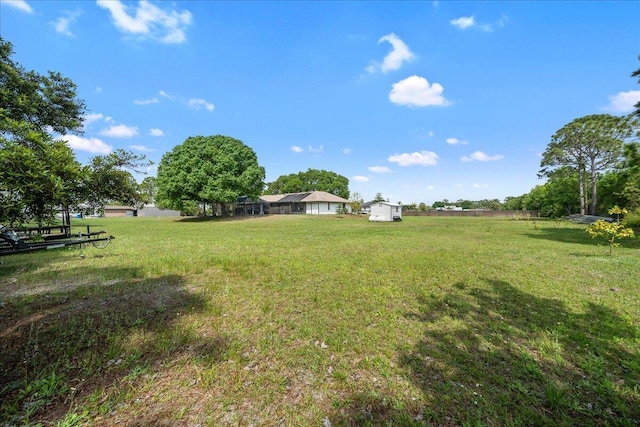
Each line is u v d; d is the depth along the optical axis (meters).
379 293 4.54
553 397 2.04
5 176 2.64
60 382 2.21
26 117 8.45
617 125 22.94
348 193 63.12
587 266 6.48
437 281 5.27
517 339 3.01
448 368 2.47
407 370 2.45
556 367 2.48
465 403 2.03
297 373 2.41
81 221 27.77
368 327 3.31
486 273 5.87
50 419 1.84
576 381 2.28
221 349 2.77
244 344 2.89
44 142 3.05
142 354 2.66
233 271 5.95
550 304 4.07
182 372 2.39
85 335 2.99
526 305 4.03
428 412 1.94
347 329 3.25
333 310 3.83
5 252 6.02
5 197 2.72
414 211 43.94
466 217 37.25
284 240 11.62
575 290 4.73
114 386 2.19
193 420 1.87
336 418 1.90
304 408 2.00
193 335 3.05
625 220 15.06
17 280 5.16
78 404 1.98
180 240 11.62
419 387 2.22
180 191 26.97
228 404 2.03
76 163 3.42
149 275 5.58
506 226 19.92
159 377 2.32
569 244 10.32
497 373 2.39
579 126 25.23
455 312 3.77
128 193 5.29
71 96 10.59
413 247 9.58
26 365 2.42
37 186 2.81
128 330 3.13
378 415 1.93
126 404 2.00
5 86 8.23
